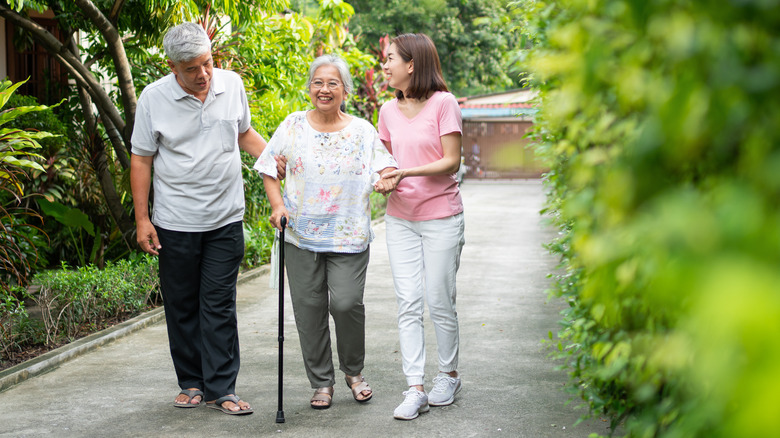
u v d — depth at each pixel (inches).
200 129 157.2
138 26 307.0
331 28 454.6
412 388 156.3
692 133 28.5
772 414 21.1
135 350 212.1
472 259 385.1
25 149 301.4
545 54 80.4
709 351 25.3
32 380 182.9
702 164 33.3
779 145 26.6
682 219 25.8
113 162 339.9
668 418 59.0
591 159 50.7
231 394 159.9
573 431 144.6
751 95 27.5
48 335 208.7
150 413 158.9
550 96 89.7
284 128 158.7
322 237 154.9
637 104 37.7
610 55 38.0
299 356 205.9
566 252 115.8
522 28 112.0
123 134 291.7
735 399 24.0
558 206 113.7
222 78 161.3
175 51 149.7
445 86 159.2
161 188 159.6
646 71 35.0
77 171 325.1
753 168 26.5
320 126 157.8
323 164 155.3
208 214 158.1
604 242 35.1
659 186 30.9
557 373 184.7
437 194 157.2
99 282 239.3
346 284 157.4
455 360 163.8
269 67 366.9
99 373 189.2
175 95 155.6
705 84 28.9
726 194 26.2
